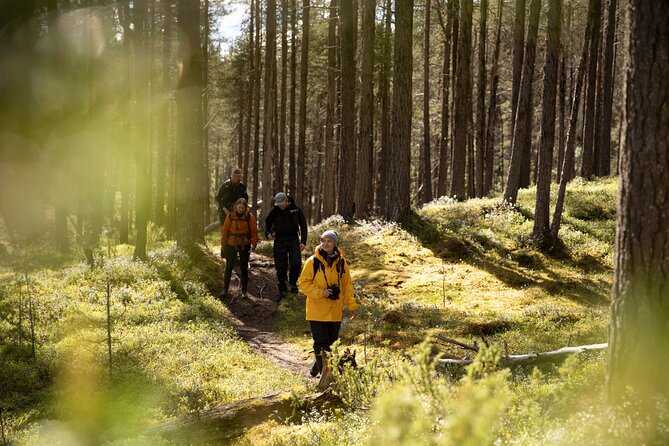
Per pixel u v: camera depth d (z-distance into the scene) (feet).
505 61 140.77
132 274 43.86
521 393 17.89
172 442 19.10
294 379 27.17
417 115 137.90
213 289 44.83
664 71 12.03
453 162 81.10
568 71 133.80
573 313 37.42
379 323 36.45
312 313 24.59
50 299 37.14
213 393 25.00
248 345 34.60
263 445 18.08
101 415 22.47
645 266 12.45
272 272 50.01
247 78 110.32
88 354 28.81
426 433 10.66
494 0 100.68
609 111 93.76
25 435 20.35
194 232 51.72
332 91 101.14
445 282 47.98
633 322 12.69
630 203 12.66
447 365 24.79
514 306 41.22
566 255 54.34
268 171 85.35
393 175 64.13
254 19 105.60
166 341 32.27
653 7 12.06
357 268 52.95
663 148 12.12
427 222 62.80
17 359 29.01
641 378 12.65
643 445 11.35
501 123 151.74
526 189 80.12
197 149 51.13
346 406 20.53
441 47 111.45
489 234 58.65
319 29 112.06
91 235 53.36
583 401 14.93
